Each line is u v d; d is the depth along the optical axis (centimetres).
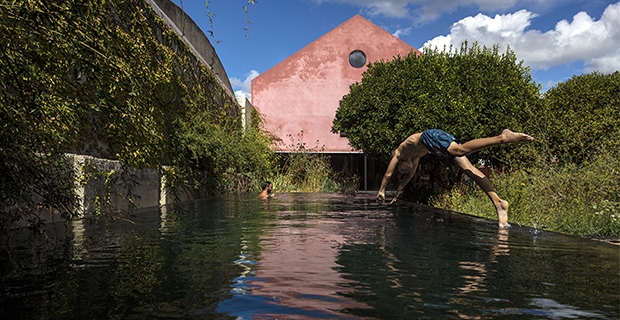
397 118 1052
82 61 212
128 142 267
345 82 2056
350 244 290
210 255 246
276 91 2036
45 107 236
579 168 659
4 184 246
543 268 213
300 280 185
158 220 454
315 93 2047
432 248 276
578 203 553
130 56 249
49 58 224
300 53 2056
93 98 239
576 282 182
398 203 784
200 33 1177
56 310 139
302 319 131
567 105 1144
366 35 2077
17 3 180
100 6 226
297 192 1427
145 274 195
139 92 250
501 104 909
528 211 584
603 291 167
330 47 2066
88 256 241
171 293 162
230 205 716
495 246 284
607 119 833
